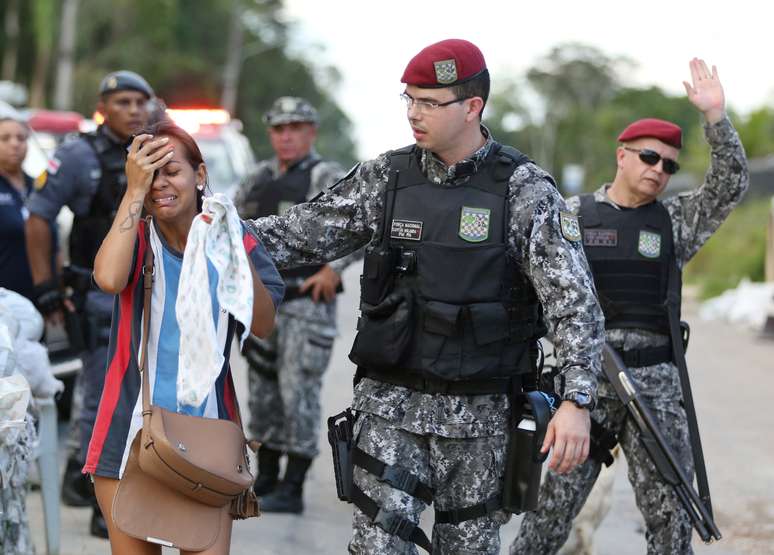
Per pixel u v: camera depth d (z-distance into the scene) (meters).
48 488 11.40
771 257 36.91
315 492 15.30
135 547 7.45
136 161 7.43
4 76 101.75
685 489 10.01
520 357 8.09
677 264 10.72
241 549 12.53
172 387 7.48
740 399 22.48
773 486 16.14
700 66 10.67
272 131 14.34
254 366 14.48
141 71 121.56
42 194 12.92
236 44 148.00
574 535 11.31
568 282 7.80
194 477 7.16
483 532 8.19
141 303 7.62
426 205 8.11
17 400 8.88
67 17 95.44
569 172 96.44
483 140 8.25
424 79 7.91
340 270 14.09
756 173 67.00
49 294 13.04
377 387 8.24
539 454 7.98
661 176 10.66
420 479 8.15
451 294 7.97
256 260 7.68
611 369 10.26
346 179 8.44
